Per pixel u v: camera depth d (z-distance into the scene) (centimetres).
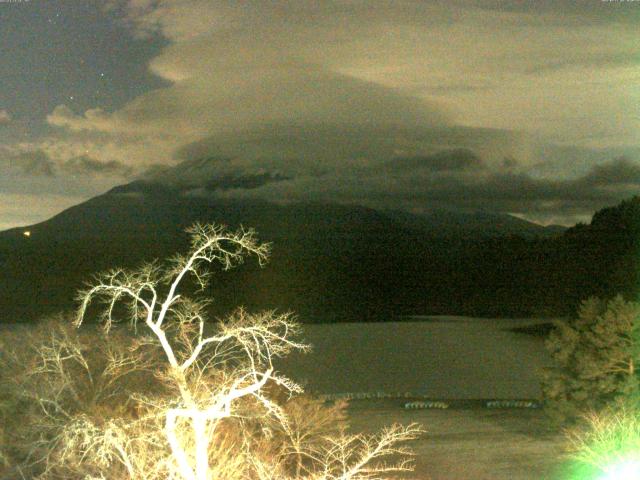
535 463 1451
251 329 991
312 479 1117
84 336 1516
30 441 1266
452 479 1308
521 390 3269
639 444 1310
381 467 1401
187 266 986
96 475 1027
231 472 1028
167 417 911
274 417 1274
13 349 1466
